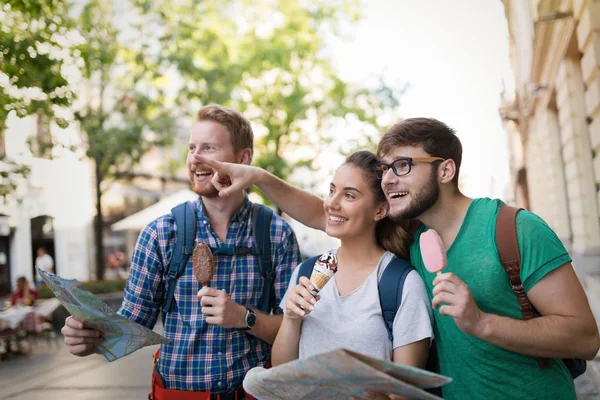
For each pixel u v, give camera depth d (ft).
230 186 7.93
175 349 8.21
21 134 30.60
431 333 6.70
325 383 5.38
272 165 61.16
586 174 34.94
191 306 8.24
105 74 46.55
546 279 6.31
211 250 8.35
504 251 6.45
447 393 6.78
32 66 19.54
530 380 6.42
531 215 6.61
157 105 52.60
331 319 7.00
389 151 6.92
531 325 6.15
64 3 22.34
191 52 51.44
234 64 55.31
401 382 4.77
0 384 24.66
